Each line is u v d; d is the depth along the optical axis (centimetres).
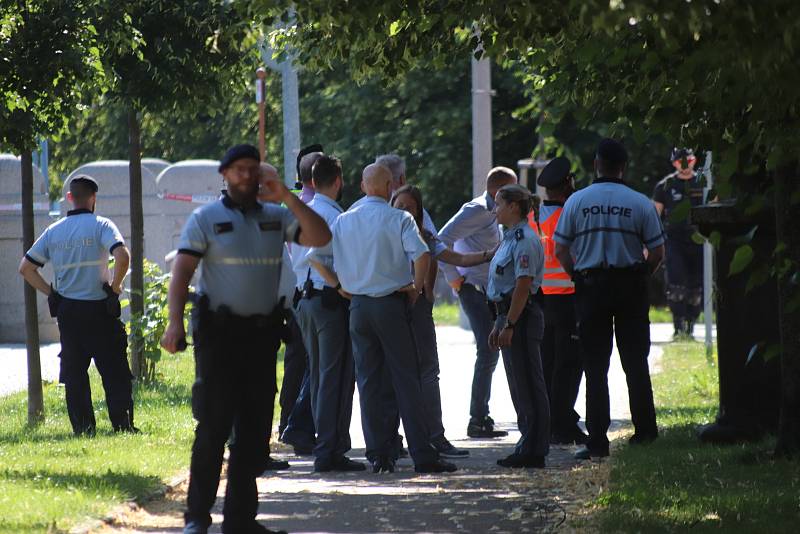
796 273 2055
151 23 3631
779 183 2392
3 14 2969
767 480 2302
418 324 2850
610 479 2373
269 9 2120
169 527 2025
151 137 10644
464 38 2534
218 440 1880
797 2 1508
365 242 2569
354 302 2597
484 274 3119
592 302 2730
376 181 2588
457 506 2222
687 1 1484
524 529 2016
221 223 1847
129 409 3080
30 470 2430
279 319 1892
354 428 3412
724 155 2159
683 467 2452
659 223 2739
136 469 2470
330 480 2534
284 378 3064
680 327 5778
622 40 2086
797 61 1695
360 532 2006
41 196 5944
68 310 3039
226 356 1864
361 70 2591
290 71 5244
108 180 6191
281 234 1880
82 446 2795
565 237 2762
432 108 9681
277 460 2705
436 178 9725
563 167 3031
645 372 2767
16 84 2969
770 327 2744
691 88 2044
